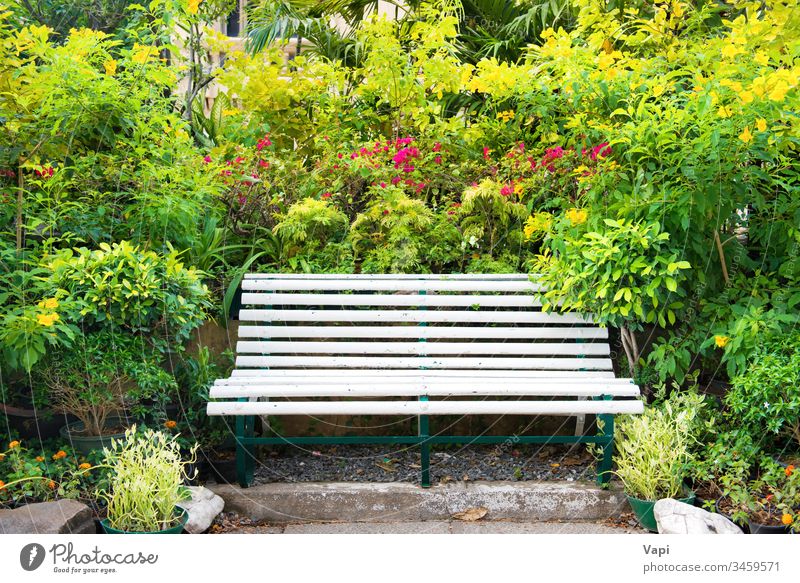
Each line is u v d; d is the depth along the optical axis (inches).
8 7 154.9
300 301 147.3
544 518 123.6
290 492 124.5
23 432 134.4
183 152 155.7
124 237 151.6
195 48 196.1
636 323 140.9
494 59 160.4
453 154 185.3
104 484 115.2
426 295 148.8
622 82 148.7
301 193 176.7
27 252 134.3
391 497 124.5
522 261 166.7
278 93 199.2
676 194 132.5
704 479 119.3
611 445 125.8
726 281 140.7
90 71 135.9
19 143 141.5
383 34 196.5
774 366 116.3
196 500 116.6
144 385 121.9
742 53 128.2
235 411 122.2
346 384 127.2
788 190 131.9
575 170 149.3
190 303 132.6
